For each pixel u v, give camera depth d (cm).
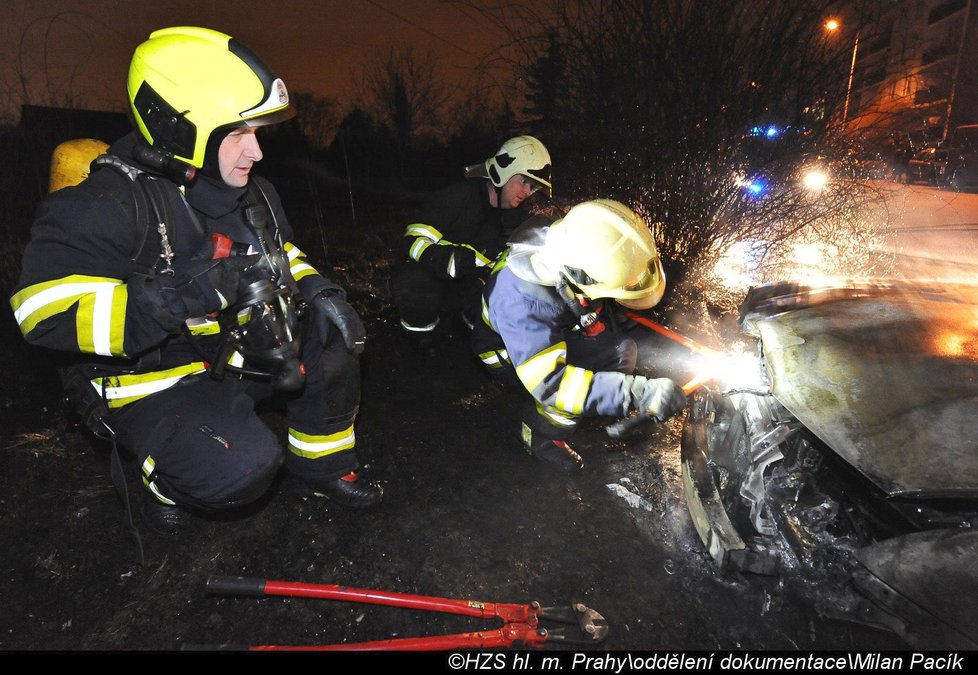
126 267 183
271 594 200
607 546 239
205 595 213
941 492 156
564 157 539
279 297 201
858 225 554
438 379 380
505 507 261
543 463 291
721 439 242
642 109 498
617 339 284
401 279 384
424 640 184
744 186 500
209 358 200
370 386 371
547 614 199
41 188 596
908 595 155
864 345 203
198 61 184
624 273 215
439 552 235
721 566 200
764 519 209
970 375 185
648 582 222
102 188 180
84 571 222
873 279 269
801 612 205
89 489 265
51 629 200
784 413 203
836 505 196
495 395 359
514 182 346
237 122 186
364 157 1698
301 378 203
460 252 342
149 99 184
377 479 279
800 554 193
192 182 195
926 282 264
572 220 224
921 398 179
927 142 569
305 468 248
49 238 175
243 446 204
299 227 999
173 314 173
